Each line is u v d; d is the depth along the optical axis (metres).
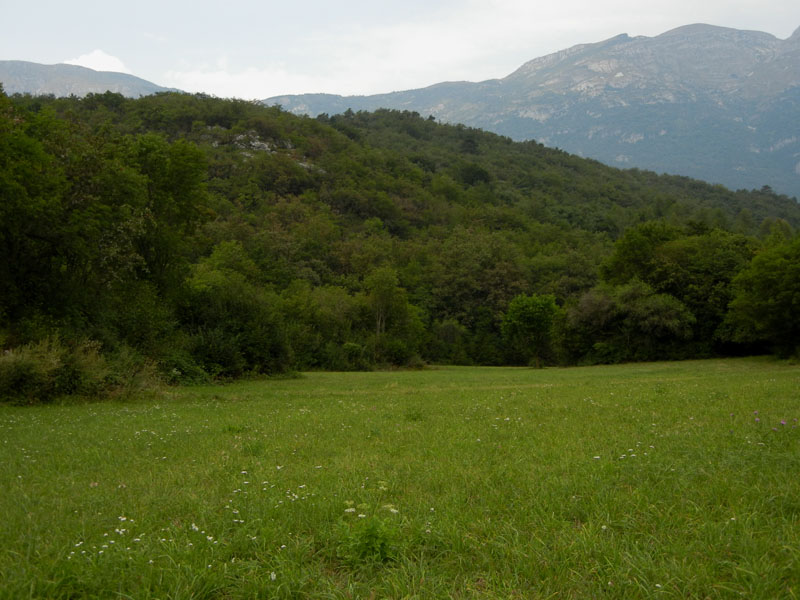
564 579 4.23
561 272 98.06
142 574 4.46
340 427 12.95
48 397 21.45
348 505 6.07
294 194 124.00
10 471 8.65
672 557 4.50
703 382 24.17
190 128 142.75
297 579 4.34
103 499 6.81
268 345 36.09
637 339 53.41
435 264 98.44
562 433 10.71
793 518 5.25
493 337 91.38
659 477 6.86
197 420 15.34
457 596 4.08
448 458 8.77
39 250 26.89
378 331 61.88
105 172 28.69
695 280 52.75
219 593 4.27
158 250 35.22
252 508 6.14
